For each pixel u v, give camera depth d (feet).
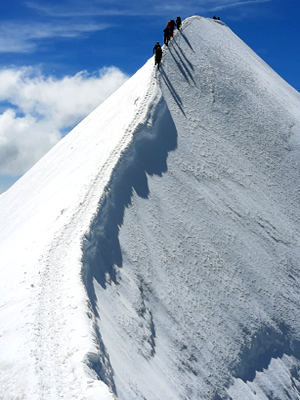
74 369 25.02
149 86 84.89
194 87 93.40
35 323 30.40
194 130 81.20
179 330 46.91
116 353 33.99
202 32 118.83
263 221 71.56
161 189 64.59
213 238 62.69
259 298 58.90
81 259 40.57
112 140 76.38
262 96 106.52
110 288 42.86
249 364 51.31
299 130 102.22
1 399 23.29
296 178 86.22
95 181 57.62
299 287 64.85
